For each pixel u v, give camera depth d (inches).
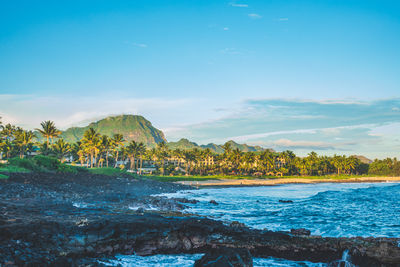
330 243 685.3
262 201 1844.2
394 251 616.4
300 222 1016.9
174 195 2345.0
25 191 1283.2
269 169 7711.6
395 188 2829.7
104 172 3410.4
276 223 1005.8
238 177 6220.5
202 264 463.2
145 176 4849.9
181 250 698.8
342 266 562.6
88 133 5260.8
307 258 637.9
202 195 2447.1
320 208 1374.3
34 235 556.7
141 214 927.0
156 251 682.8
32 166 2374.5
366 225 947.3
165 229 705.0
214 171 7864.2
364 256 605.6
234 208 1455.5
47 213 821.2
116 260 596.1
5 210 791.1
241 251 502.9
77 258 537.6
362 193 2233.0
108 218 789.2
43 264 472.1
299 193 2839.6
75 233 617.3
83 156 6058.1
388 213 1193.4
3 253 467.8
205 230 745.6
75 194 1481.3
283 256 657.6
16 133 5654.5
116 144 6018.7
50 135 5123.0
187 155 7839.6
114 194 1565.0
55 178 2071.9
